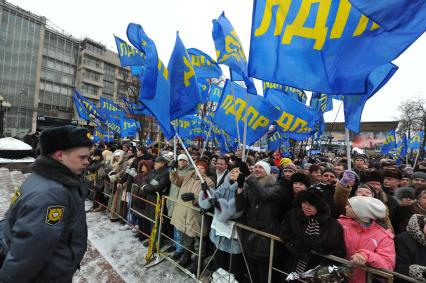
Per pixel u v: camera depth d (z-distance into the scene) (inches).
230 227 120.5
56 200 53.7
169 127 139.4
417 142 523.5
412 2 86.4
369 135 1473.9
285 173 146.2
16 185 273.6
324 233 89.9
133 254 154.5
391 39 92.0
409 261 83.6
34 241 49.6
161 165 180.5
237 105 202.1
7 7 1419.8
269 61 116.0
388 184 161.9
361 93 96.7
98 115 481.4
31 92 1545.3
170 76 148.2
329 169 141.4
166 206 171.5
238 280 128.0
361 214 87.7
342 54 102.7
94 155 295.4
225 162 157.3
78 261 60.7
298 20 112.4
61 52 1728.6
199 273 130.0
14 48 1462.8
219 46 162.7
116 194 212.2
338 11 105.3
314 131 231.8
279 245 113.1
